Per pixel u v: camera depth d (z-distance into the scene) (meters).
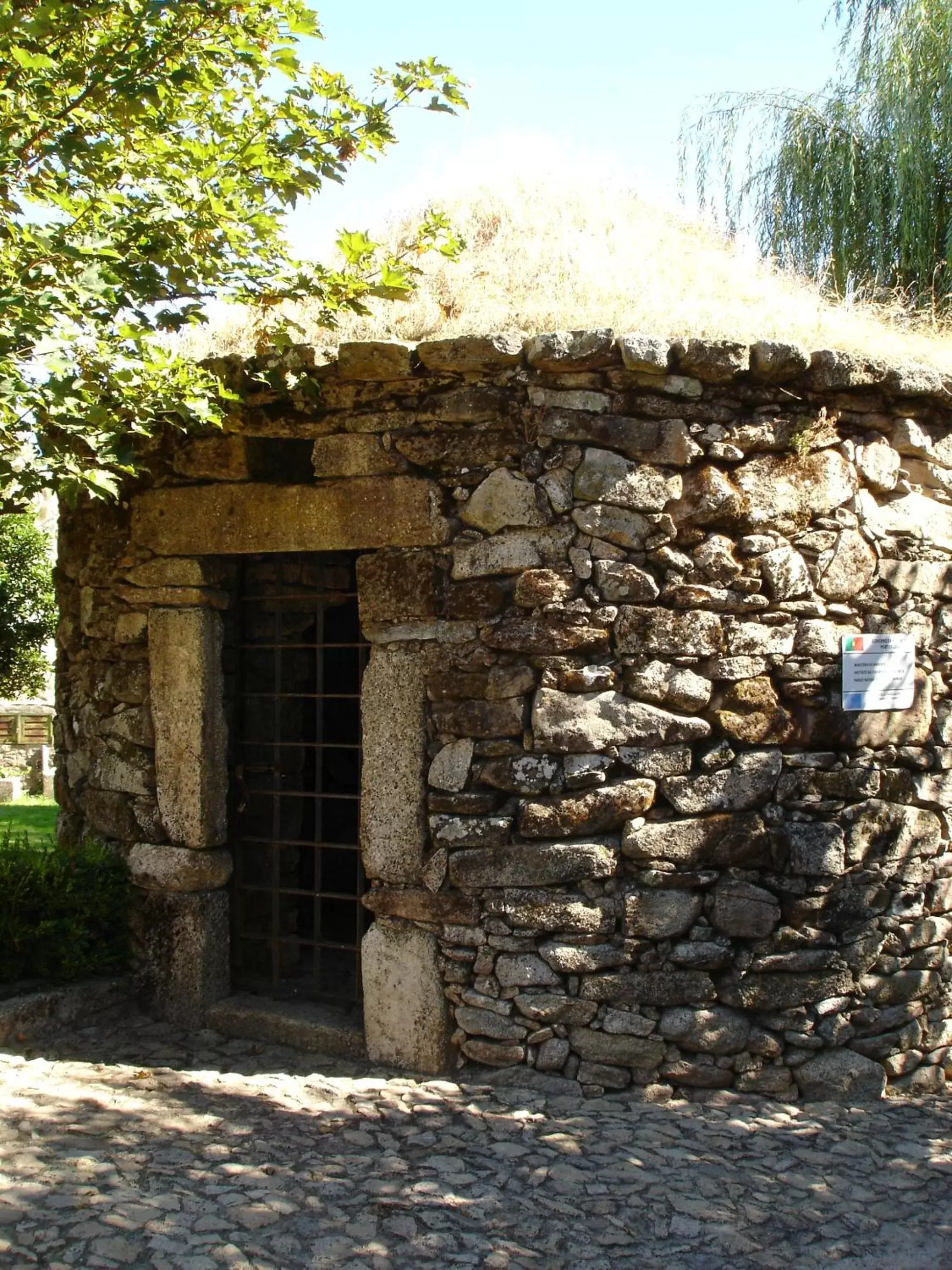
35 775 14.52
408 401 4.82
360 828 4.92
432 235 5.22
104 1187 3.64
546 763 4.59
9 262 4.04
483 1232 3.52
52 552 17.14
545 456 4.64
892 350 5.54
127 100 4.15
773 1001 4.61
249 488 5.12
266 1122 4.23
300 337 5.54
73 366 3.93
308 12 4.42
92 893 5.32
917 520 5.02
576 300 5.64
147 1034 5.19
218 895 5.42
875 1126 4.42
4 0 3.90
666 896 4.58
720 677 4.63
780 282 6.99
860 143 10.12
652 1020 4.55
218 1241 3.37
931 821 4.99
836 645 4.79
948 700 5.13
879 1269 3.44
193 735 5.29
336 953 6.14
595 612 4.59
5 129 4.17
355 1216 3.56
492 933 4.65
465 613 4.71
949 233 9.56
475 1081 4.64
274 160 4.66
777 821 4.69
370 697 4.88
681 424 4.63
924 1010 4.95
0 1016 4.90
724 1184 3.88
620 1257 3.44
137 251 4.51
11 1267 3.15
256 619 5.64
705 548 4.64
